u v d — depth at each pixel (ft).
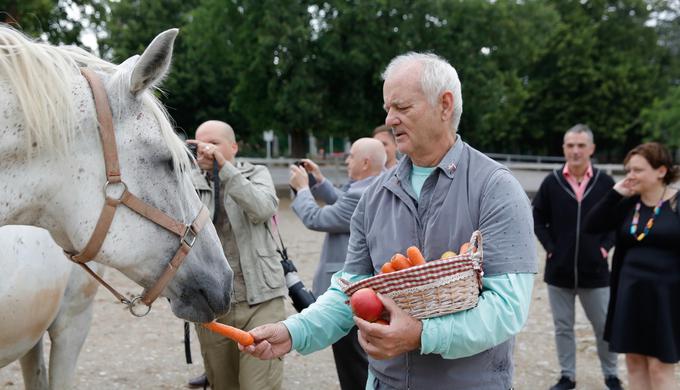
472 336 4.89
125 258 5.49
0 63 5.06
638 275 10.46
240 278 9.52
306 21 48.39
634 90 86.63
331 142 130.82
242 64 51.88
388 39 49.47
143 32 64.39
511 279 5.18
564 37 85.92
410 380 5.66
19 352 7.45
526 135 97.66
